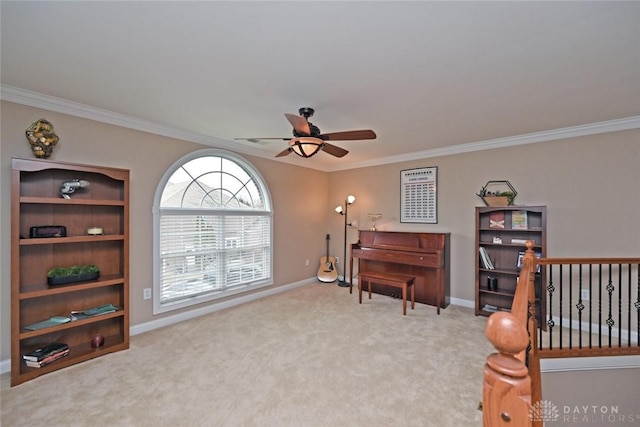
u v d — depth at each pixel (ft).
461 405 6.58
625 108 8.89
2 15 4.83
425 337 10.18
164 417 6.16
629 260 8.48
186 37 5.51
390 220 16.28
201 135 12.10
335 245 18.71
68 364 8.13
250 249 14.56
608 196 10.33
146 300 10.78
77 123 9.16
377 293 15.83
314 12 4.79
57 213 8.73
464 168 13.69
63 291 8.13
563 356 8.38
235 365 8.26
